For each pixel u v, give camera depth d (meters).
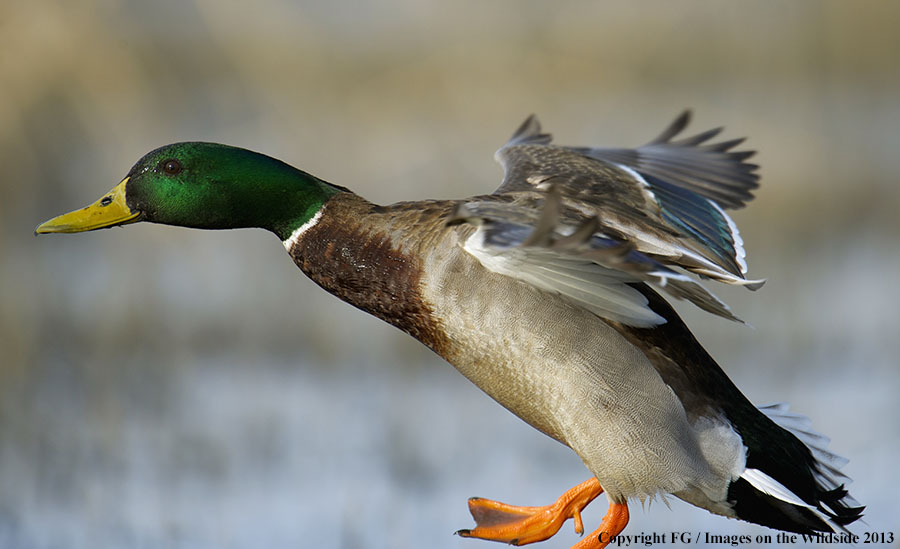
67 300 13.40
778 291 13.26
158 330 12.76
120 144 15.40
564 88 17.88
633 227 6.01
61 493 9.23
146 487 9.24
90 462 9.73
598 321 5.53
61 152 14.95
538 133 7.71
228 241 14.86
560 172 6.46
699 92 18.97
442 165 15.63
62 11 14.95
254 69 17.09
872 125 17.98
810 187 16.14
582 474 9.47
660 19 19.33
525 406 5.67
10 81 14.58
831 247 14.87
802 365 11.44
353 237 5.85
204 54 17.38
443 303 5.59
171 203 6.06
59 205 14.93
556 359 5.48
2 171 14.49
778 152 16.98
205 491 9.23
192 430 10.25
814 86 19.20
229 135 16.55
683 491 5.70
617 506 5.70
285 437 10.09
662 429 5.55
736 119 18.06
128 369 11.88
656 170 7.12
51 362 12.11
